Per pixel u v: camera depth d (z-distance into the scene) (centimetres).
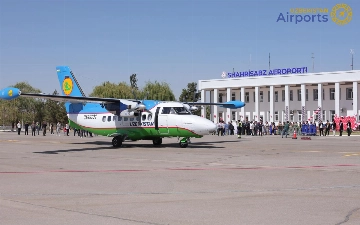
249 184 1365
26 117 11712
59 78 3769
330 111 7869
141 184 1380
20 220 908
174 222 885
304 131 5753
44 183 1411
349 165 1888
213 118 8912
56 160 2217
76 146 3388
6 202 1100
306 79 7569
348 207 1013
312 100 8031
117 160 2205
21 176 1583
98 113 3419
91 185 1365
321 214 943
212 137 5194
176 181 1440
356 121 7075
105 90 9344
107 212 977
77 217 930
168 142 3822
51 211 991
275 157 2314
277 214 947
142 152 2722
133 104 3153
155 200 1116
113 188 1305
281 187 1303
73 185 1366
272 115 7912
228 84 8400
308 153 2575
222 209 1002
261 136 5612
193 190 1262
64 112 11400
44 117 11819
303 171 1681
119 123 3284
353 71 7156
